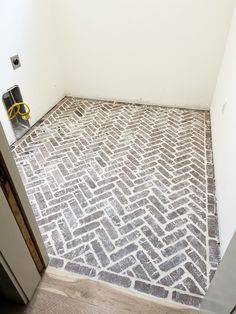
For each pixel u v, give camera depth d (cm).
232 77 165
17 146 210
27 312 107
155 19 218
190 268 122
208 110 259
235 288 67
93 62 260
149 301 110
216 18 205
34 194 165
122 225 143
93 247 132
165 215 149
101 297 111
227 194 131
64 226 144
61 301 110
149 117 250
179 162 191
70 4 228
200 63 232
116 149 206
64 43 255
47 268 123
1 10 179
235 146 130
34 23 216
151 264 124
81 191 167
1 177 82
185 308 107
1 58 188
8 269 92
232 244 76
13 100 212
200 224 144
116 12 223
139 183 172
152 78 254
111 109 266
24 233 101
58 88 275
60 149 207
